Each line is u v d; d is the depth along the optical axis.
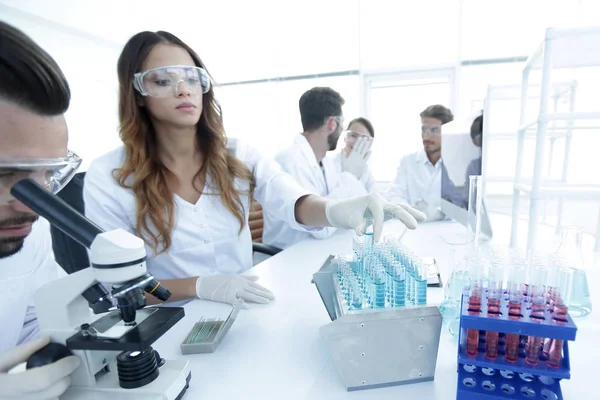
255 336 0.72
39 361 0.47
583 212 2.20
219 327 0.73
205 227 1.22
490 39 3.15
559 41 0.96
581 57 1.07
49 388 0.46
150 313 0.57
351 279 0.69
